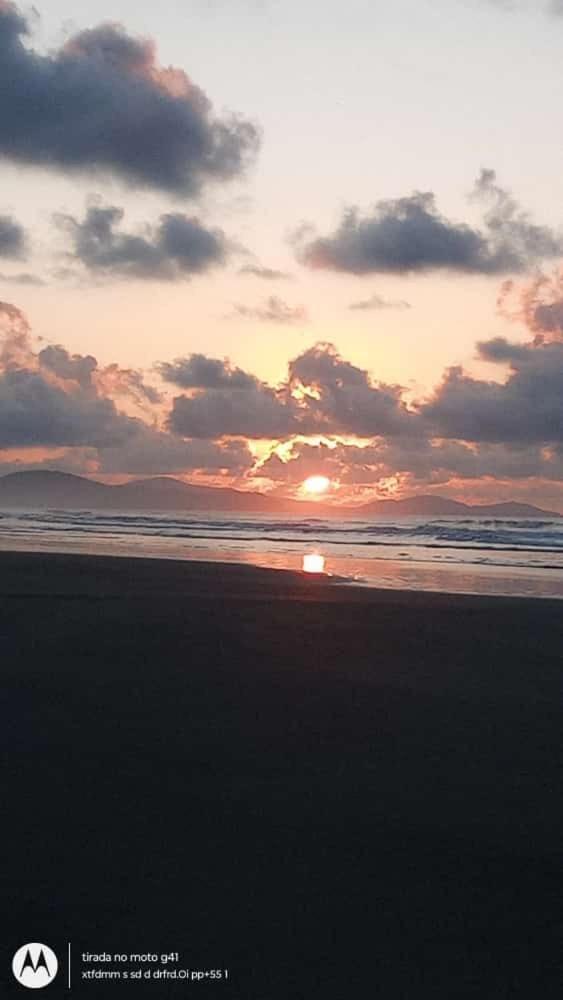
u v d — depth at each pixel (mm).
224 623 12539
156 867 4230
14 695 7848
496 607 14938
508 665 9680
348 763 5941
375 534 49438
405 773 5738
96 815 4891
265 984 3326
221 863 4285
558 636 11797
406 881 4129
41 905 3855
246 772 5711
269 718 7156
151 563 23562
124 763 5863
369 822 4844
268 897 3953
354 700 7840
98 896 3941
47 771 5668
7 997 3236
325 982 3338
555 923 3771
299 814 4957
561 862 4355
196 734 6613
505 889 4066
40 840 4527
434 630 12273
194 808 5020
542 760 6043
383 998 3256
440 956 3514
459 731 6832
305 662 9680
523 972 3414
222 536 46062
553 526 64500
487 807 5109
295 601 15453
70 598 15344
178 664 9375
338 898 3951
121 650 10188
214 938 3617
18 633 11359
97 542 37812
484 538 45062
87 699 7719
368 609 14469
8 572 20516
